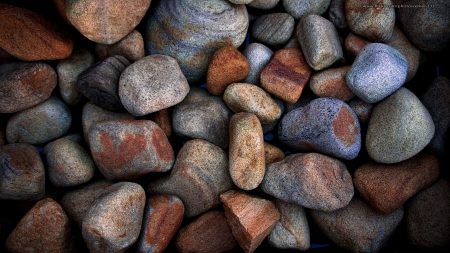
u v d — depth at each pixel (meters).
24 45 0.41
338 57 0.44
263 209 0.42
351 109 0.44
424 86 0.48
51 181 0.43
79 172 0.42
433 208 0.43
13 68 0.42
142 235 0.40
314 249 0.46
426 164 0.42
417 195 0.43
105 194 0.39
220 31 0.44
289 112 0.45
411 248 0.44
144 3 0.43
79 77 0.43
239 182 0.41
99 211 0.38
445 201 0.42
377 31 0.44
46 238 0.39
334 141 0.42
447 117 0.43
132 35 0.44
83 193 0.42
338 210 0.43
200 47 0.45
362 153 0.45
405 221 0.44
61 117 0.45
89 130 0.41
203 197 0.43
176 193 0.43
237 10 0.45
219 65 0.43
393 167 0.42
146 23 0.47
